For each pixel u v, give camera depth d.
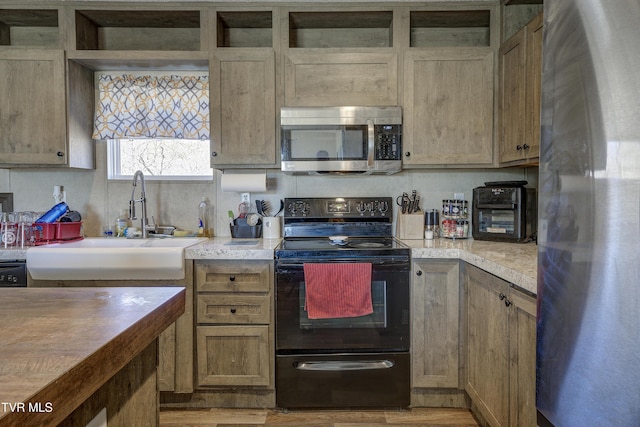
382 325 1.96
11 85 2.23
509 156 2.13
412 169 2.49
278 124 2.25
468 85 2.25
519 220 2.20
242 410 2.03
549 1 0.84
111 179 2.58
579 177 0.72
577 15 0.73
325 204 2.47
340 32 2.54
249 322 1.97
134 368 0.86
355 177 2.56
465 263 1.94
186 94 2.52
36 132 2.24
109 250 1.94
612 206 0.64
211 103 2.24
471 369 1.87
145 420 0.91
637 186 0.59
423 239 2.39
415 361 2.00
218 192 2.57
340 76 2.25
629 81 0.60
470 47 2.31
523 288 1.32
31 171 2.56
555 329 0.81
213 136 2.24
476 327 1.80
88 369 0.59
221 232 2.57
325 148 2.19
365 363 1.97
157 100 2.51
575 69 0.73
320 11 2.27
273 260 1.96
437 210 2.56
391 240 2.35
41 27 2.52
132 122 2.50
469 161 2.25
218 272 1.97
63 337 0.66
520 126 2.01
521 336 1.37
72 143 2.31
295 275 1.94
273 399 2.04
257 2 2.24
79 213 2.48
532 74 1.90
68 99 2.27
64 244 2.19
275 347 1.98
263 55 2.23
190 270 1.97
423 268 1.99
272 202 2.56
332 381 1.97
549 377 0.83
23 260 1.99
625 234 0.61
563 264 0.78
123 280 2.00
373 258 1.95
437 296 1.99
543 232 0.86
